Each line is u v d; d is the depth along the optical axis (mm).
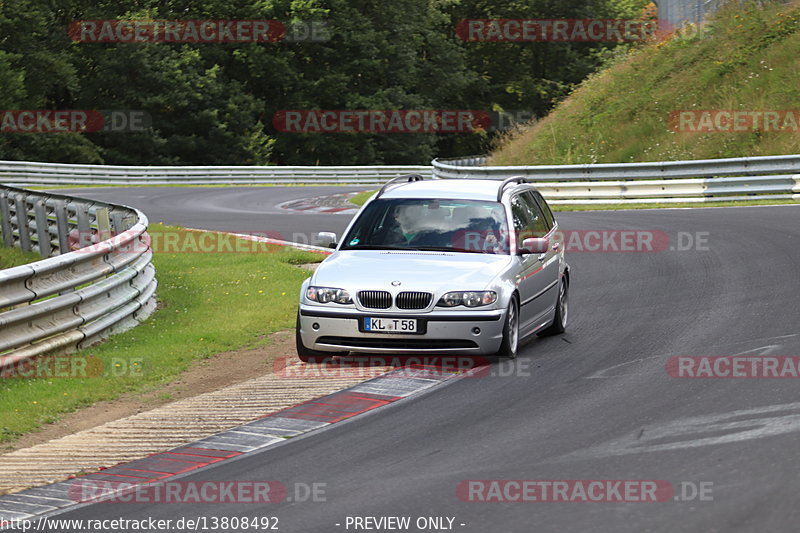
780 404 26391
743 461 21797
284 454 24656
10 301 33812
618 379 30484
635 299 44938
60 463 25000
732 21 120188
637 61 127438
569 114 124438
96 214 54594
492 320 32969
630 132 112375
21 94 180000
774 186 82938
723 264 52562
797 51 107875
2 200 69375
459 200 37688
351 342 33562
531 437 24797
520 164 119000
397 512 19922
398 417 27438
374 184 175500
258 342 38875
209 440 26359
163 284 52656
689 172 87250
